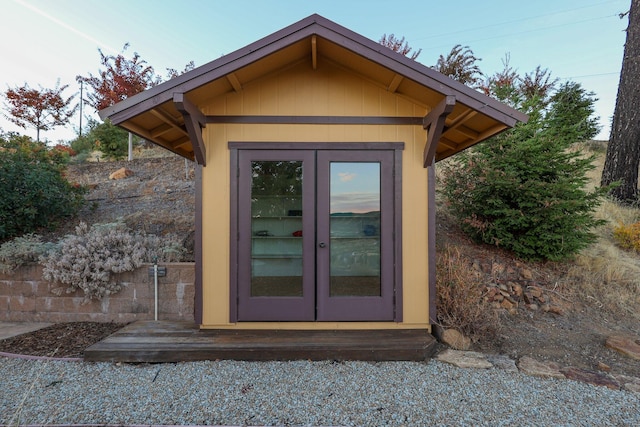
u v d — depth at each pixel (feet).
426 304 11.35
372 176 11.51
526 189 14.85
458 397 7.95
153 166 28.71
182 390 8.13
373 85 11.50
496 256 16.08
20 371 9.09
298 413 7.28
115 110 9.40
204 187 11.27
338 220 11.48
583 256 16.07
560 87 34.73
